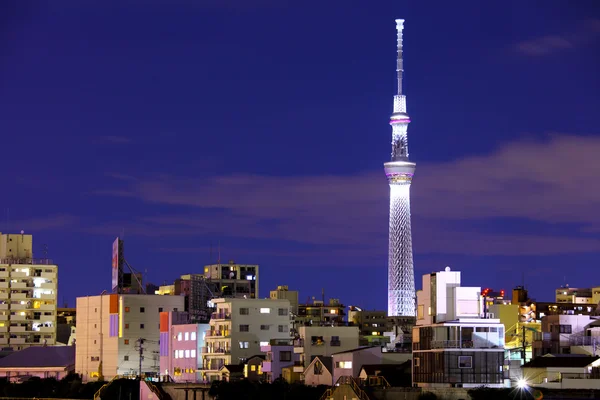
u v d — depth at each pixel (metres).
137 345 197.50
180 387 142.12
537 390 104.06
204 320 190.88
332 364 141.62
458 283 118.44
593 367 118.00
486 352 113.25
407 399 110.38
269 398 129.62
